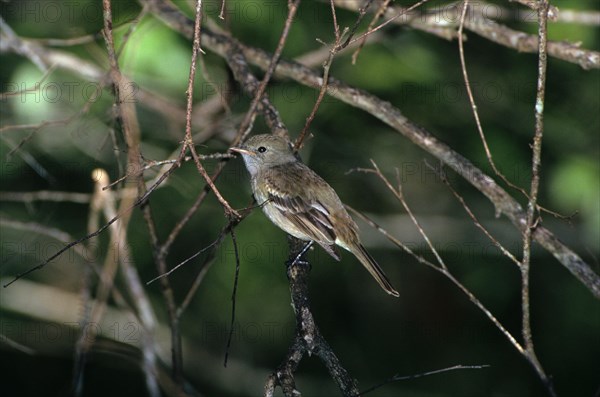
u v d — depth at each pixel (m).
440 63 14.77
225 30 12.69
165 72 12.31
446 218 15.80
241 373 14.84
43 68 11.82
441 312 15.94
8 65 12.97
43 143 13.41
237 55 11.40
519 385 15.33
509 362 15.52
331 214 10.52
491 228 15.71
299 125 14.52
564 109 14.72
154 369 9.79
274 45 13.98
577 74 14.59
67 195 11.97
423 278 16.00
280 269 14.81
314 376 15.43
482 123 14.87
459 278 15.87
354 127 15.30
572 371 15.12
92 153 12.77
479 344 15.73
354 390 7.37
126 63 11.62
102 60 12.11
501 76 14.89
